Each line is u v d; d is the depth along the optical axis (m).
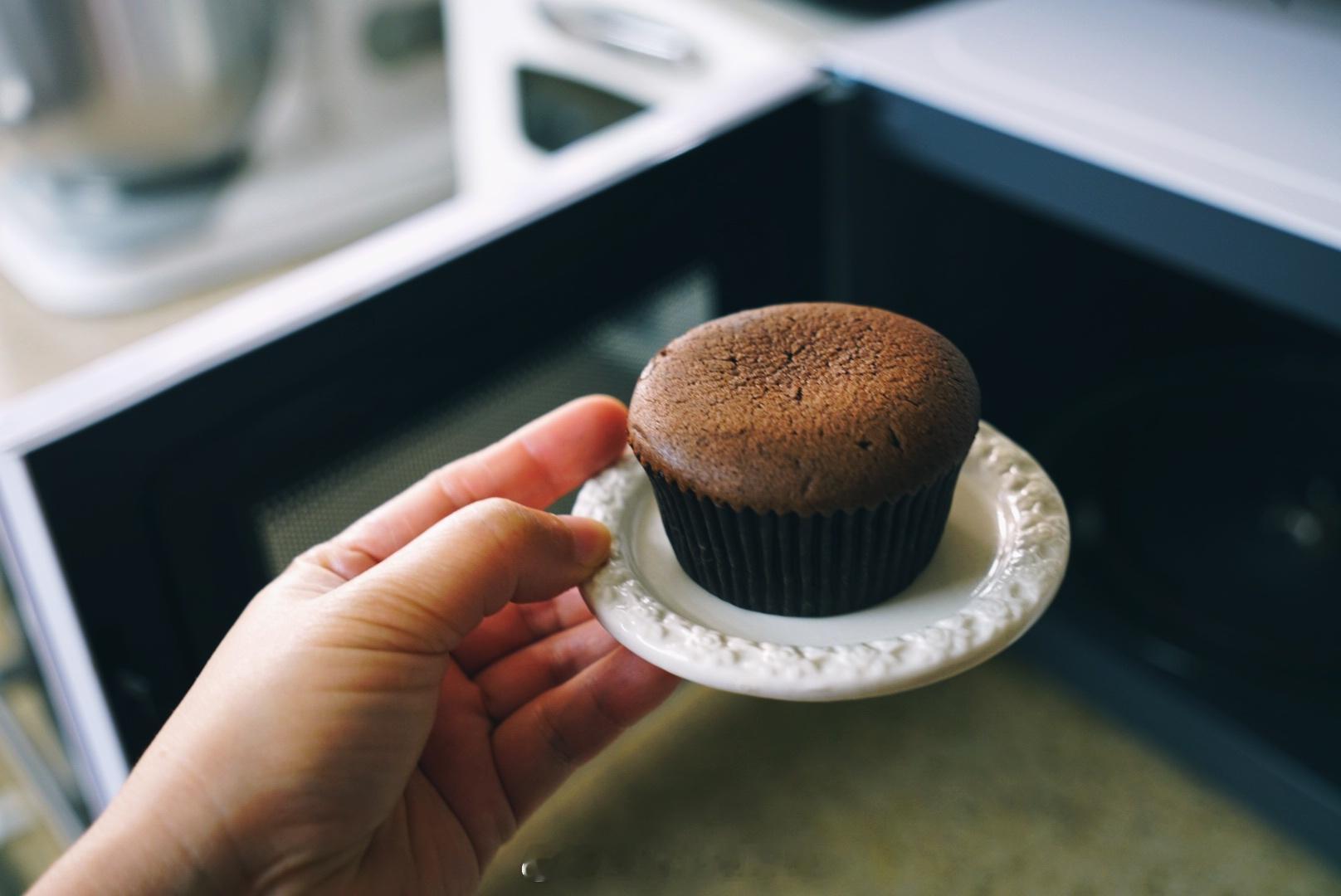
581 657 0.41
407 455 0.40
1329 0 0.47
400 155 0.66
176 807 0.31
